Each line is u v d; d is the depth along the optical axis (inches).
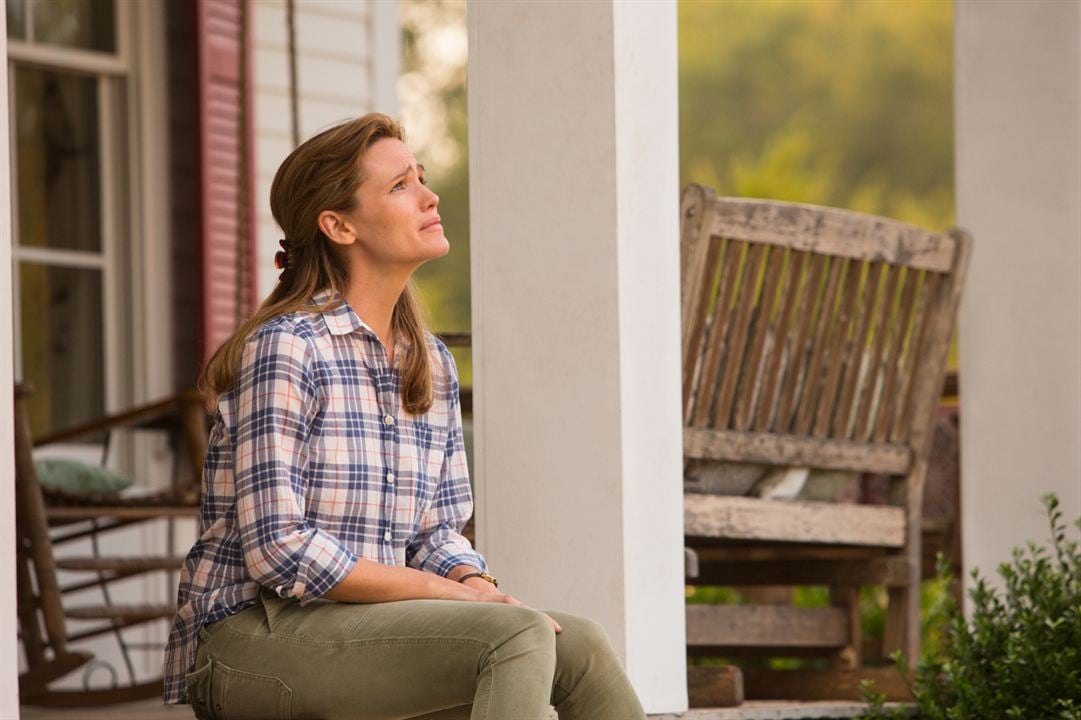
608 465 231.3
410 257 187.9
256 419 176.6
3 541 176.9
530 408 238.7
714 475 290.4
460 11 1508.4
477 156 246.1
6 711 175.8
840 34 1675.7
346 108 544.4
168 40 499.8
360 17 549.6
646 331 235.6
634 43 236.5
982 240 314.7
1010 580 278.5
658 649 233.6
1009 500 308.2
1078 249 299.9
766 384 292.0
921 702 270.1
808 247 289.9
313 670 174.9
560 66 238.5
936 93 1659.7
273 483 174.9
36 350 477.4
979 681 267.7
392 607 176.1
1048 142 305.1
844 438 304.5
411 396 189.8
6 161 180.9
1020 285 308.5
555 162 238.4
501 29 244.2
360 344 186.7
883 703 286.7
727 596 445.1
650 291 236.5
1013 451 308.2
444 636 170.4
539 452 237.5
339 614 177.3
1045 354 304.5
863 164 1651.1
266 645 177.5
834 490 306.0
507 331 241.4
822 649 321.1
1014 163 310.0
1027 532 305.3
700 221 277.0
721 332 285.0
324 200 186.5
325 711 175.6
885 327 305.9
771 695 321.7
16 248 475.5
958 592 351.9
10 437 178.5
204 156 499.8
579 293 235.5
